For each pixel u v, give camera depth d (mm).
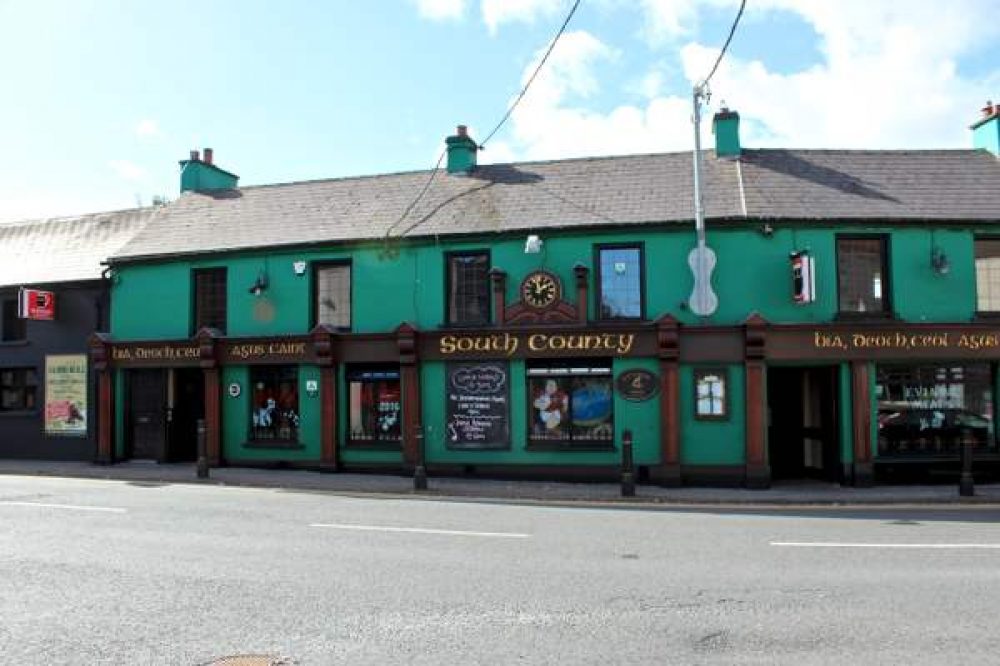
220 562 8375
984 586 7309
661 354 16078
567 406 16828
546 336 16672
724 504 13812
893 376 16391
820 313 16156
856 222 16219
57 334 20844
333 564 8281
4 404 21656
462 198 18688
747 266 16297
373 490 15219
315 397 18188
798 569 8047
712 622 6203
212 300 19422
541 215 17438
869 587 7285
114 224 23094
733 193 17172
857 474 15945
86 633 5984
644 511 12742
